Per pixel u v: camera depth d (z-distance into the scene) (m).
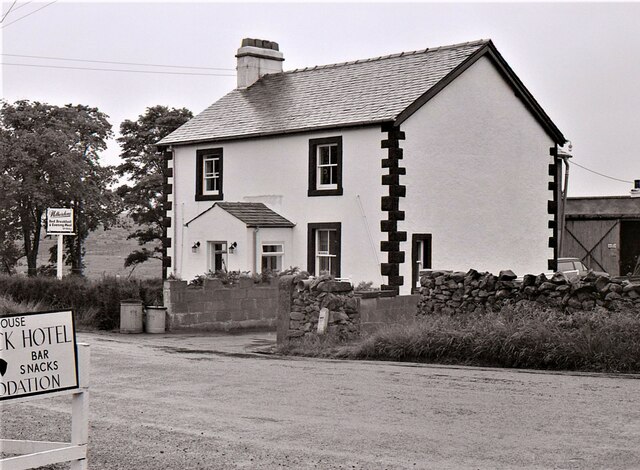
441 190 25.31
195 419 9.80
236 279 22.69
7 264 44.97
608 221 37.69
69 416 10.19
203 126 29.73
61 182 43.34
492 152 26.95
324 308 17.02
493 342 13.89
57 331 6.36
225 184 28.44
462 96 26.02
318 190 25.80
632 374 12.34
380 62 28.41
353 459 7.91
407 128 24.38
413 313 20.45
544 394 10.82
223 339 19.50
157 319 21.08
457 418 9.55
